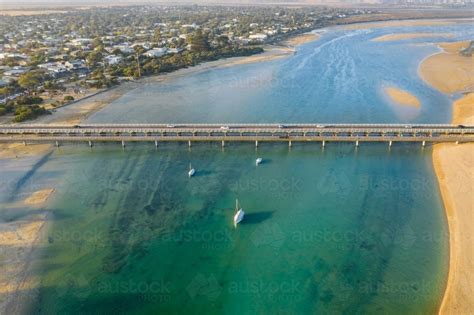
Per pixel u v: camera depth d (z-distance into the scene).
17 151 88.94
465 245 57.06
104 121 108.81
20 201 68.44
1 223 62.09
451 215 64.38
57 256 55.50
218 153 89.06
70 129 95.06
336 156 87.38
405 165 82.56
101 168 81.69
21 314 46.47
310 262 55.25
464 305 46.97
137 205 68.19
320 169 81.38
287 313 47.44
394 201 69.06
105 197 70.44
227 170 81.06
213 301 49.00
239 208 67.25
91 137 92.25
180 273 53.34
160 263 54.97
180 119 110.44
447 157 84.25
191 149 91.12
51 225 62.12
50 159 85.50
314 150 90.44
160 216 65.25
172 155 88.12
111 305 48.12
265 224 63.31
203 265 54.72
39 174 78.56
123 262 55.00
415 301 48.38
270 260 55.69
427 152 88.44
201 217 65.12
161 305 48.34
